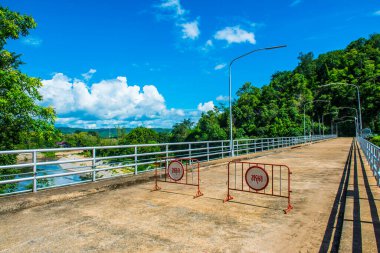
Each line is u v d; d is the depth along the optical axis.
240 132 84.94
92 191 8.41
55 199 7.42
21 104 15.05
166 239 4.82
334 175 11.50
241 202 7.30
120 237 4.91
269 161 17.42
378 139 50.44
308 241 4.68
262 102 121.62
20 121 15.69
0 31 15.84
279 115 104.75
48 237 4.91
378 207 6.30
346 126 132.25
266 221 5.76
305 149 29.80
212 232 5.14
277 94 138.25
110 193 8.47
